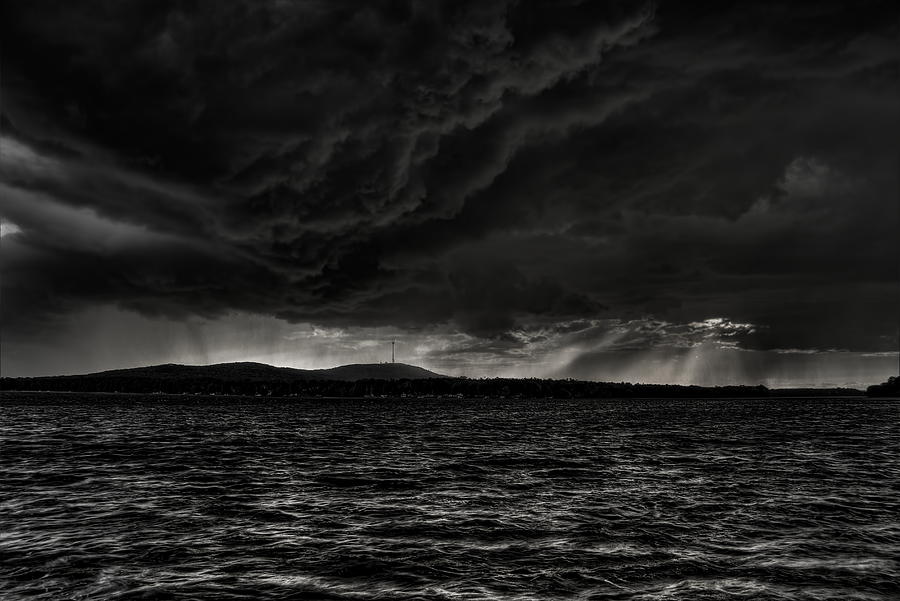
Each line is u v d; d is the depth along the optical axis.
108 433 59.75
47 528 19.31
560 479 30.31
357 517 21.00
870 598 13.07
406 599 12.81
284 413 117.88
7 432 59.16
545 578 14.27
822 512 22.02
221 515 21.31
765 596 13.11
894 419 99.00
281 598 12.93
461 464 36.38
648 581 14.10
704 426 78.81
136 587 13.63
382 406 176.12
